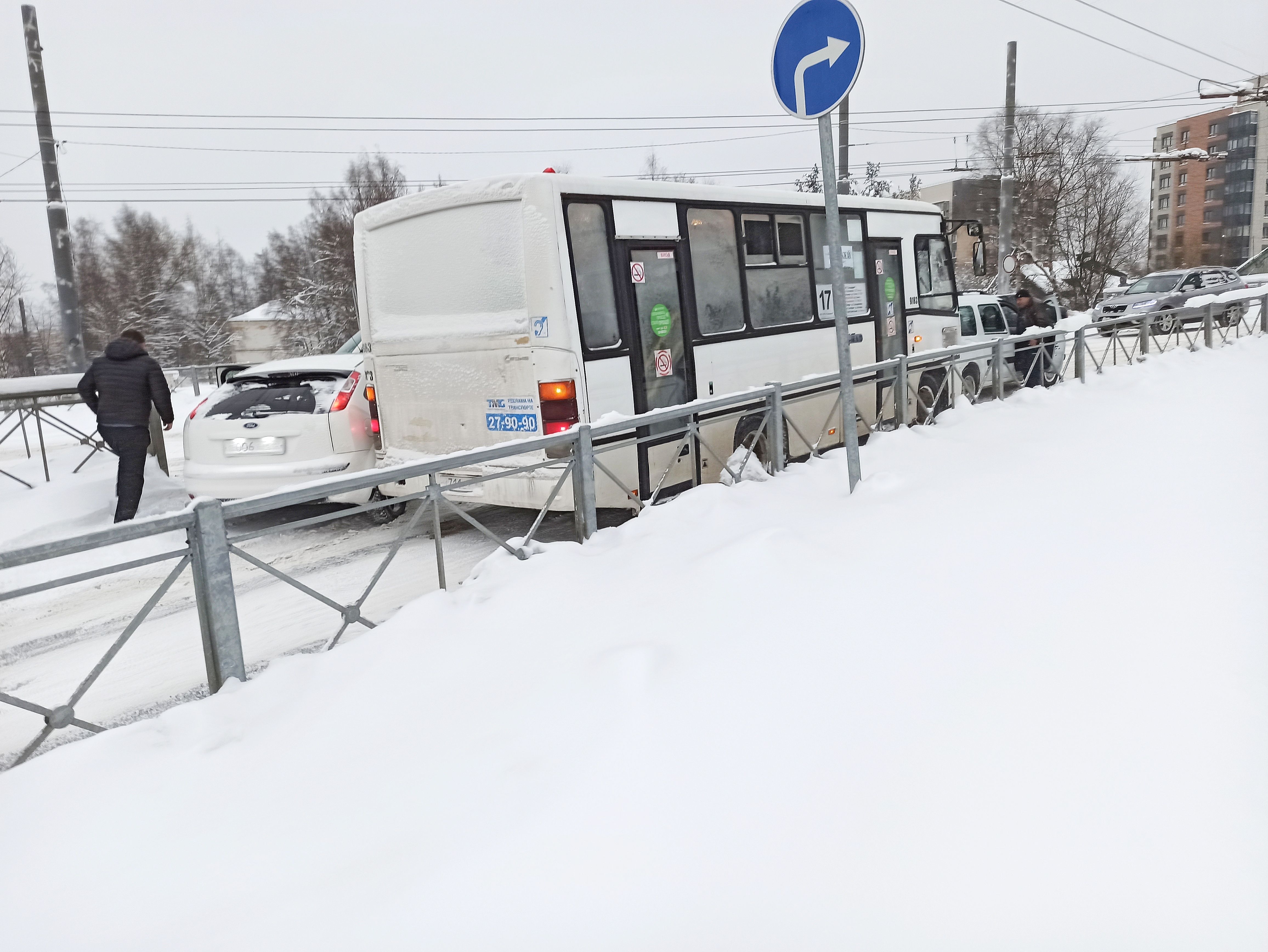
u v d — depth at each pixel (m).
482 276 6.29
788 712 3.00
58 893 2.52
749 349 7.61
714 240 7.27
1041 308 12.05
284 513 8.58
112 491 8.67
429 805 2.73
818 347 8.48
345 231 42.09
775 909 2.12
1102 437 7.60
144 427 7.73
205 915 2.35
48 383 9.71
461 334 6.41
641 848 2.39
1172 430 7.75
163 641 5.32
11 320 55.41
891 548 4.56
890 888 2.15
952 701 2.97
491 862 2.39
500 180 6.11
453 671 3.66
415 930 2.18
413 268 6.73
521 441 6.20
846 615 3.72
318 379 7.79
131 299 53.47
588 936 2.10
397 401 7.02
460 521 7.93
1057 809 2.37
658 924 2.11
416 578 6.25
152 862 2.62
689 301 7.01
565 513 8.03
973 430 8.14
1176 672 3.05
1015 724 2.80
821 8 5.22
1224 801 2.35
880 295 9.47
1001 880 2.14
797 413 8.20
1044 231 43.81
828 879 2.20
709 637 3.63
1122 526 4.79
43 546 3.11
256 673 4.51
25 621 5.79
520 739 3.04
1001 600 3.79
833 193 5.59
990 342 10.89
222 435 7.46
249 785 2.98
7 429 16.16
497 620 4.12
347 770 3.01
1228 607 3.58
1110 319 12.57
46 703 4.45
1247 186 90.06
